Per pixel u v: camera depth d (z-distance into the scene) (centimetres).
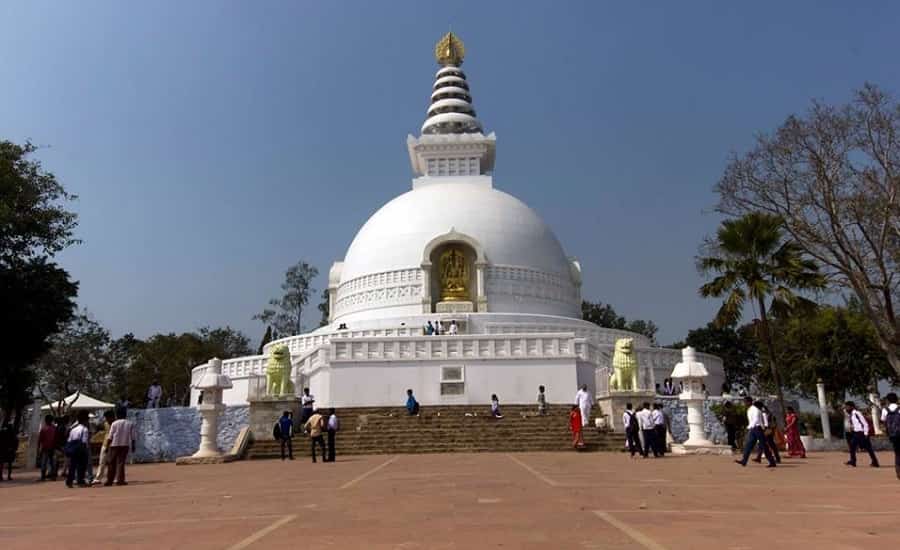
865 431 2223
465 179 6328
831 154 3284
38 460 3303
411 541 852
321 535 909
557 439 3045
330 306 6175
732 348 8050
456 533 905
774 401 3653
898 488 1521
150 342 7750
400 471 2014
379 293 5375
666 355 4975
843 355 4488
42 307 3584
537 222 5866
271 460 2841
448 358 3934
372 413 3559
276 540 879
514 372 3909
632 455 2595
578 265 6284
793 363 4769
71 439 2019
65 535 996
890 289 3322
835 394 4656
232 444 3366
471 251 5356
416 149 6562
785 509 1145
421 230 5456
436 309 5222
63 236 3831
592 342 4291
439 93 7325
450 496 1341
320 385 4075
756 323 3878
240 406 3444
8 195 3503
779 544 809
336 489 1539
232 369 5081
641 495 1347
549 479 1697
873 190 3219
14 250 3653
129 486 1917
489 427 3203
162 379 7438
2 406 4466
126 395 7419
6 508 1463
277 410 3206
